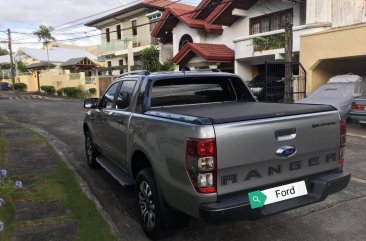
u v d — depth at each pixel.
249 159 3.43
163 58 28.09
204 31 22.30
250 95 5.57
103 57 34.91
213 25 21.34
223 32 21.38
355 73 16.05
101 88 30.58
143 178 4.21
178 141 3.49
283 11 17.94
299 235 4.25
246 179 3.47
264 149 3.51
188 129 3.37
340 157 4.16
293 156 3.70
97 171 7.05
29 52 49.38
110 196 5.71
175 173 3.57
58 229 4.38
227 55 19.77
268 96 14.94
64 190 5.71
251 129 3.43
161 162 3.79
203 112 3.98
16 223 4.51
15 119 16.47
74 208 5.01
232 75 5.43
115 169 5.76
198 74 5.14
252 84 16.42
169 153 3.63
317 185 3.89
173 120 3.69
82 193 5.59
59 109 20.38
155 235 4.16
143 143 4.19
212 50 19.86
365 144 9.07
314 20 15.20
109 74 35.34
